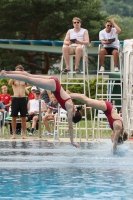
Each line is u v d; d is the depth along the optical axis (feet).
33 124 114.21
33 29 276.41
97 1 282.15
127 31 324.80
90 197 45.21
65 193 46.98
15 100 104.42
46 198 44.86
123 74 108.88
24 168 62.59
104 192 47.42
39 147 88.63
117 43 104.53
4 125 117.80
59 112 104.63
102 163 67.21
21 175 56.95
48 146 90.48
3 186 50.26
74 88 169.17
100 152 81.00
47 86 73.72
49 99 126.72
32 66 285.43
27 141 100.42
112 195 46.06
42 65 367.45
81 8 274.98
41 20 274.77
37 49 174.19
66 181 53.11
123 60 113.91
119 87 146.20
